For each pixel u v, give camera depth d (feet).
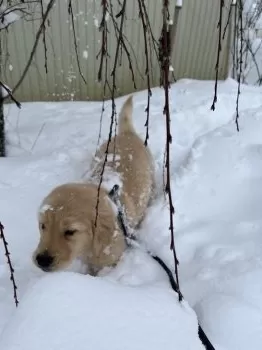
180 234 1.92
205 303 1.48
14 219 2.03
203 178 2.24
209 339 1.36
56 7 3.24
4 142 2.58
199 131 2.96
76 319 1.15
